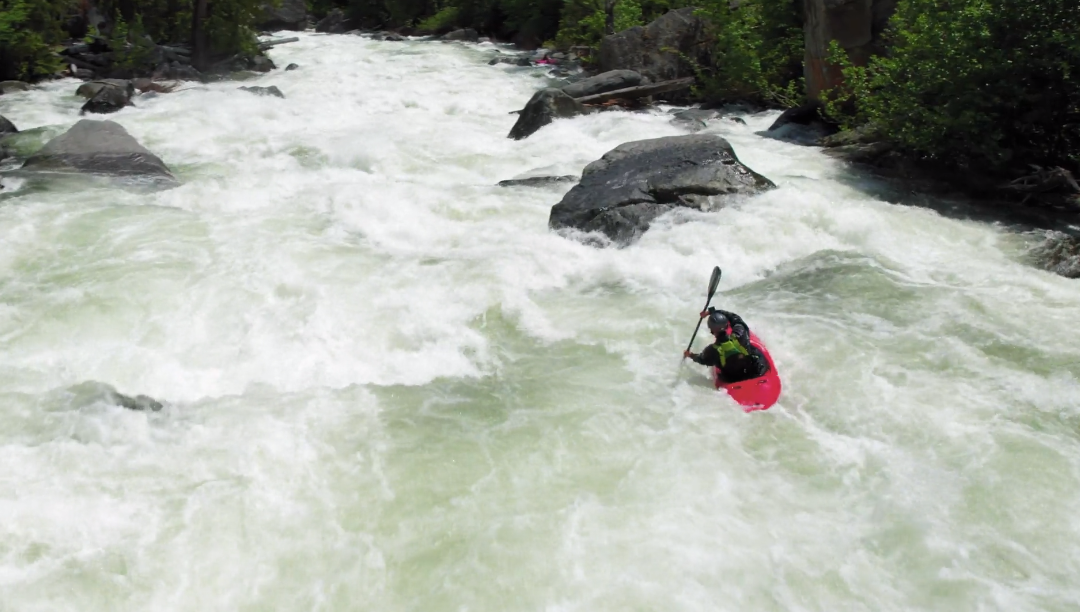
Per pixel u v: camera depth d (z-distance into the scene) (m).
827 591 4.81
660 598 4.70
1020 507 5.47
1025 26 11.20
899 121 12.64
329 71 23.00
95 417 6.18
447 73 22.94
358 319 7.88
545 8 29.42
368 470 5.76
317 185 11.63
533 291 8.67
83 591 4.68
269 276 8.52
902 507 5.48
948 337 7.55
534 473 5.77
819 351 7.36
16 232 9.29
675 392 6.81
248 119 16.16
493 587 4.80
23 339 7.31
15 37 19.42
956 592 4.81
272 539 5.12
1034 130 11.89
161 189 11.34
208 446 5.93
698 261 9.25
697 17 20.38
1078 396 6.62
